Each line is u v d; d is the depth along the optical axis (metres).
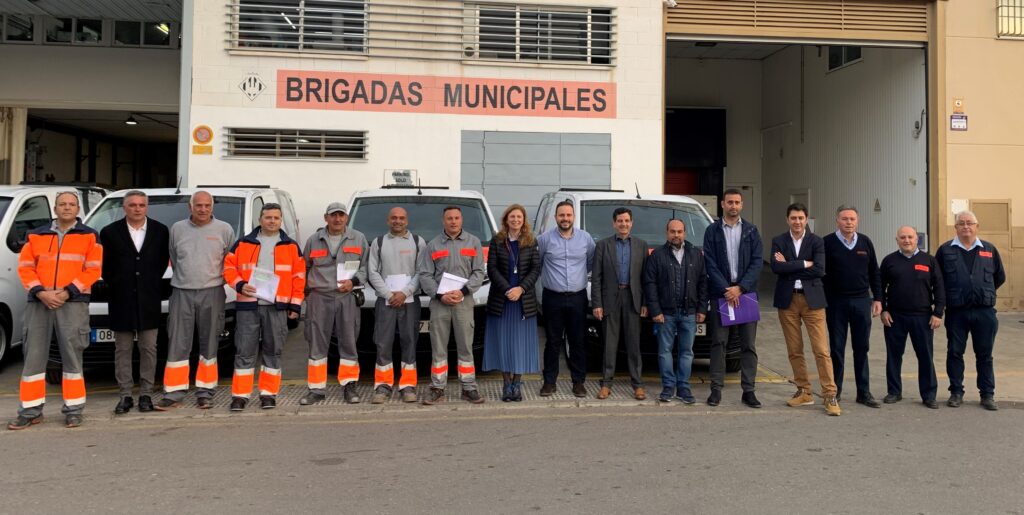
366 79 11.75
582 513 4.07
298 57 11.61
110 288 6.16
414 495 4.35
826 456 5.17
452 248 6.68
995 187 12.73
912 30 12.72
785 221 19.58
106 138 23.78
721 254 6.70
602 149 12.22
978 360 6.74
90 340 6.73
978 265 6.67
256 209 8.40
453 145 11.91
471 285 6.65
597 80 12.20
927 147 12.81
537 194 12.08
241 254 6.44
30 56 15.73
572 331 6.90
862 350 6.78
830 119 16.84
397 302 6.55
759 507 4.17
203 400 6.46
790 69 19.19
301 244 11.54
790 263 6.57
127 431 5.80
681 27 12.41
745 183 21.16
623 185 12.24
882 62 14.41
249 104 11.53
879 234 14.53
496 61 11.98
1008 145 12.77
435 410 6.50
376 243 6.75
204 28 11.47
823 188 17.22
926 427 6.01
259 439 5.59
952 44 12.68
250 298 6.38
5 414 6.32
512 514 4.05
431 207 8.48
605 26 12.34
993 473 4.80
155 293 6.28
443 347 6.72
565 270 6.80
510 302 6.68
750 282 6.59
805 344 9.89
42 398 5.98
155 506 4.16
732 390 7.43
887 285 6.92
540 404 6.71
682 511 4.10
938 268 6.75
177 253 6.38
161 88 15.99
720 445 5.44
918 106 13.13
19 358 8.56
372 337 7.23
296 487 4.49
